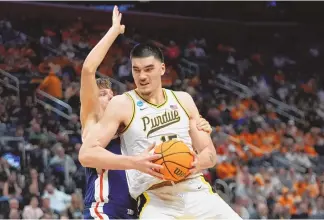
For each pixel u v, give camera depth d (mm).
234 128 14766
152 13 18875
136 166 3393
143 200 3760
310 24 21016
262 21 20688
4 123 11945
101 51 3691
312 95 18531
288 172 12625
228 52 19453
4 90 13250
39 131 11391
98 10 17875
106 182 4043
